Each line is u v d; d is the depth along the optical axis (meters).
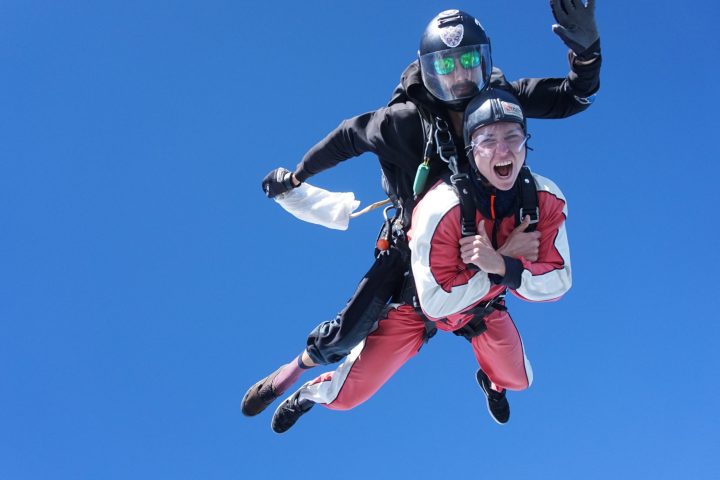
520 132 3.86
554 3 4.00
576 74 4.20
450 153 4.05
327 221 5.27
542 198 4.07
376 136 4.27
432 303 4.08
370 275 4.71
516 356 5.02
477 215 4.00
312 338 4.93
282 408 5.72
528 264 4.02
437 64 3.94
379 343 4.86
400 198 4.48
